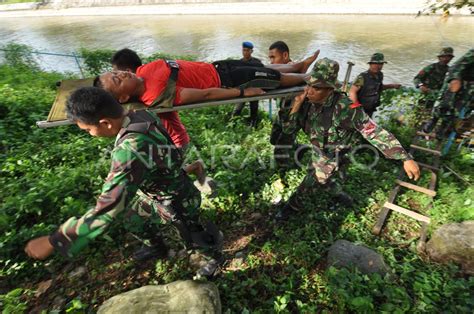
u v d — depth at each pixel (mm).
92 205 3297
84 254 2949
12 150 4309
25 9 39281
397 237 3178
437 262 2846
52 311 2318
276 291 2605
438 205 3482
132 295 2281
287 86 3627
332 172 2928
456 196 3545
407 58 12953
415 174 2434
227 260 2949
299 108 2943
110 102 1621
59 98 3316
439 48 13930
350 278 2512
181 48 17734
